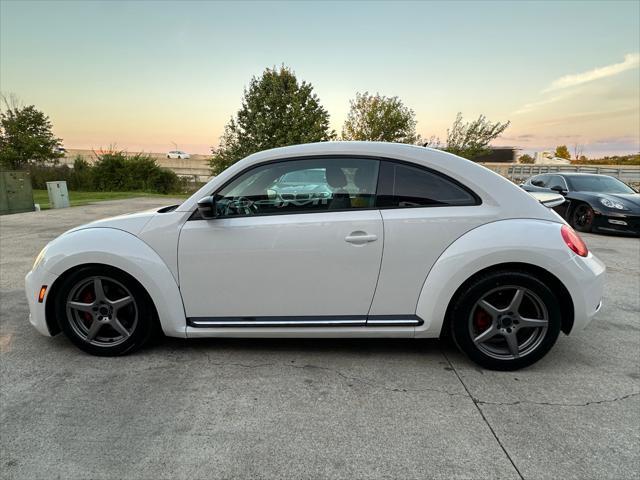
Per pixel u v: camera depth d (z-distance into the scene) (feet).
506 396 7.36
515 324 8.09
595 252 20.84
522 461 5.69
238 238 8.13
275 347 9.35
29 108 91.61
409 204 8.13
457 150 70.69
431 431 6.36
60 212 39.60
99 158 94.02
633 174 76.74
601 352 9.21
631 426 6.48
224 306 8.42
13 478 5.36
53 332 8.98
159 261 8.30
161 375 8.07
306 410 6.92
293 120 77.56
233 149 83.30
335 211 8.16
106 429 6.39
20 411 6.84
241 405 7.06
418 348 9.33
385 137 74.95
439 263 7.96
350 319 8.30
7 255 19.47
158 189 92.58
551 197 10.27
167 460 5.71
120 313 8.85
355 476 5.42
